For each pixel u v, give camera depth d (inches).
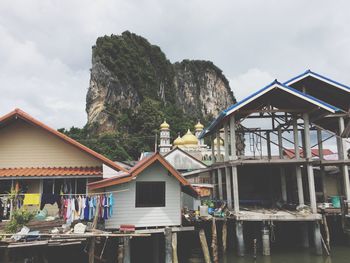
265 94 801.6
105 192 586.2
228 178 862.5
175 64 6599.4
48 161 676.7
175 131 3762.3
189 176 1109.7
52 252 587.5
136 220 607.2
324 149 1246.3
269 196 1005.8
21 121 683.4
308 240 781.3
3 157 666.8
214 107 6697.8
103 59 4237.2
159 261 678.5
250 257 697.6
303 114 813.2
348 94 929.5
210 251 765.3
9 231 502.3
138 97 4384.8
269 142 949.8
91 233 504.1
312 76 904.9
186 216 698.2
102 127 3796.8
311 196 753.0
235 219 724.0
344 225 723.4
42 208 593.6
